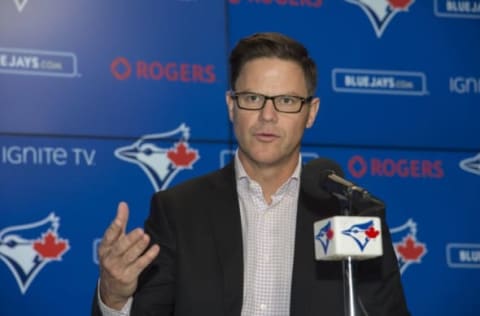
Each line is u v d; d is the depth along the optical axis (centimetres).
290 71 407
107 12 642
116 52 641
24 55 622
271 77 405
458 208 689
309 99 420
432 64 700
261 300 408
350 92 684
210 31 662
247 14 672
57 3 633
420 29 703
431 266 679
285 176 428
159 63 648
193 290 392
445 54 704
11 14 623
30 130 617
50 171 617
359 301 381
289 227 424
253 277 412
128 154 634
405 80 694
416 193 685
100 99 633
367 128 683
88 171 624
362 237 334
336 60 685
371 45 693
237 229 409
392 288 405
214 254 401
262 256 417
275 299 409
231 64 420
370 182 679
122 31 644
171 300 404
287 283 410
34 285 604
